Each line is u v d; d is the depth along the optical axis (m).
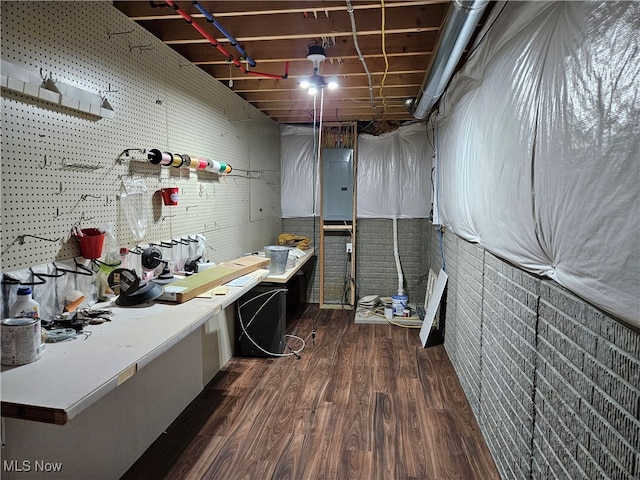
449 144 3.54
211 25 2.66
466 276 3.20
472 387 2.91
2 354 1.38
